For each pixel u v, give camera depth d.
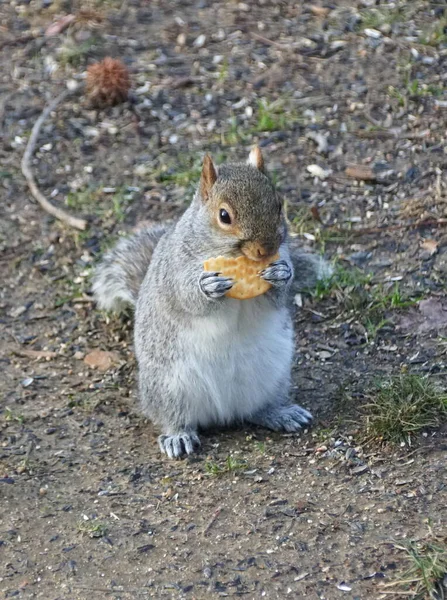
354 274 12.15
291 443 9.85
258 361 9.80
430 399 9.82
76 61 16.19
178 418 10.00
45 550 8.55
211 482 9.31
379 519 8.52
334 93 15.02
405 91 14.82
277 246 8.89
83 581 8.16
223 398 9.93
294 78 15.41
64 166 14.35
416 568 7.88
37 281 12.74
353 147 14.02
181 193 13.69
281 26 16.48
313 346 11.26
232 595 7.88
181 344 9.67
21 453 9.96
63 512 9.05
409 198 13.12
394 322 11.45
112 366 11.41
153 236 11.96
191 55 16.12
